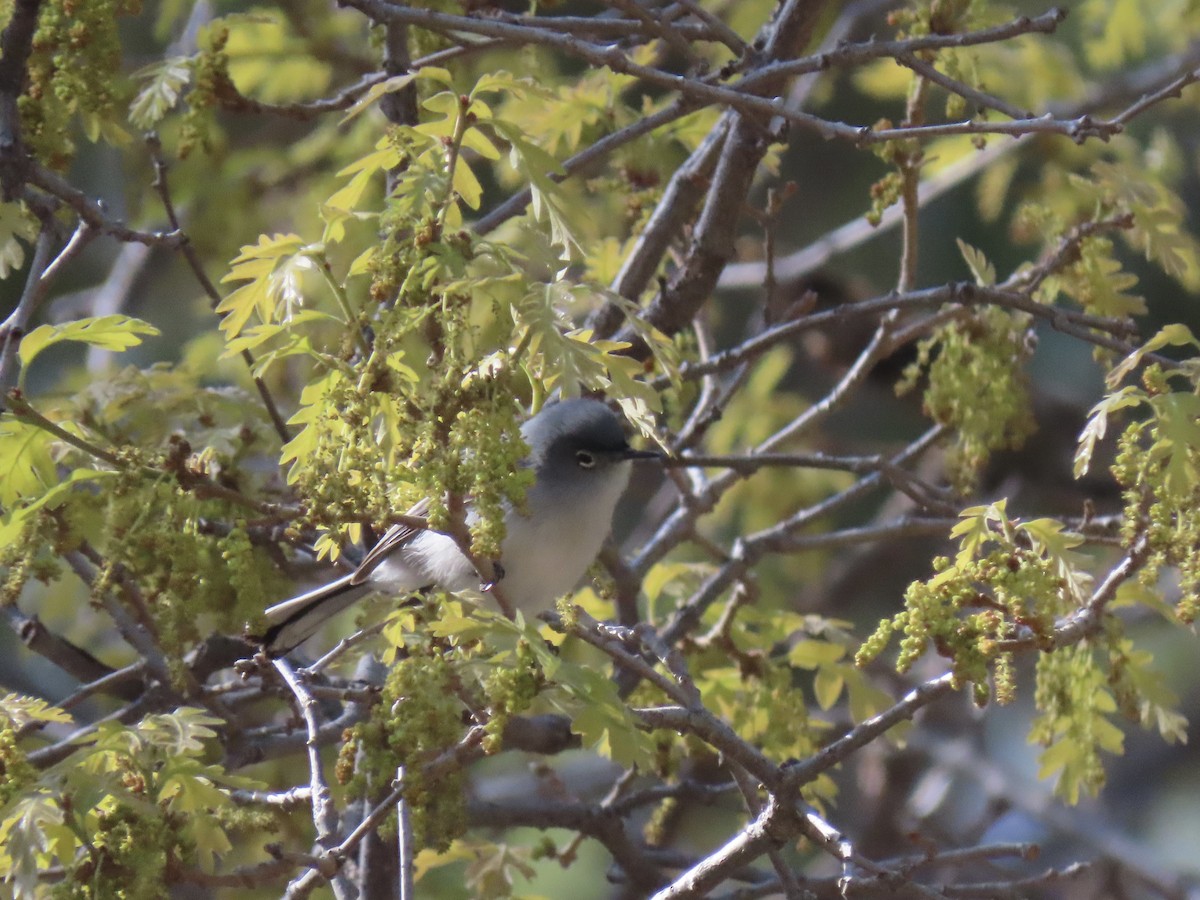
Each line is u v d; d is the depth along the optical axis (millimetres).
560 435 9336
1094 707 8633
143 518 7113
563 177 9414
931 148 14602
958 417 10219
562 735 10422
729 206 10602
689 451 11273
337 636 12492
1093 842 14555
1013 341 10273
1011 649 6336
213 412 9961
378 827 7137
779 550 10781
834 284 16438
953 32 9852
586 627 7906
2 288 17609
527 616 9062
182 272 16922
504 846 10039
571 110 11664
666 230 10891
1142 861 14453
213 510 8789
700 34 10312
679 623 10438
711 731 7078
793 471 16359
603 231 14055
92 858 6148
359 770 5969
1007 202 19156
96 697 13297
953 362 10211
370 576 9023
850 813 17891
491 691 5871
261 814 6914
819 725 10391
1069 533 6984
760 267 16234
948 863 7141
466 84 12031
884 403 19703
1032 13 18047
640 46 11938
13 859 5934
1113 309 10352
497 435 5922
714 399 11680
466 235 6344
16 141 8008
